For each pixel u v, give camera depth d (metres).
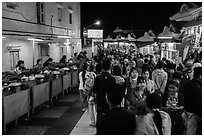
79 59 17.89
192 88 4.64
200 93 4.57
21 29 14.19
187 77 6.95
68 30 24.34
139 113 3.80
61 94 12.42
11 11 13.10
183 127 4.32
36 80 9.81
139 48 24.03
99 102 5.99
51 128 7.66
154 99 3.72
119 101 3.67
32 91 8.80
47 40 16.53
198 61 8.43
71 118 8.66
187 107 4.54
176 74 6.70
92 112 7.75
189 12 8.26
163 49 15.76
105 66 6.12
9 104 7.16
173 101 5.05
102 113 5.91
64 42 22.69
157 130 3.63
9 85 7.89
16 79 9.51
